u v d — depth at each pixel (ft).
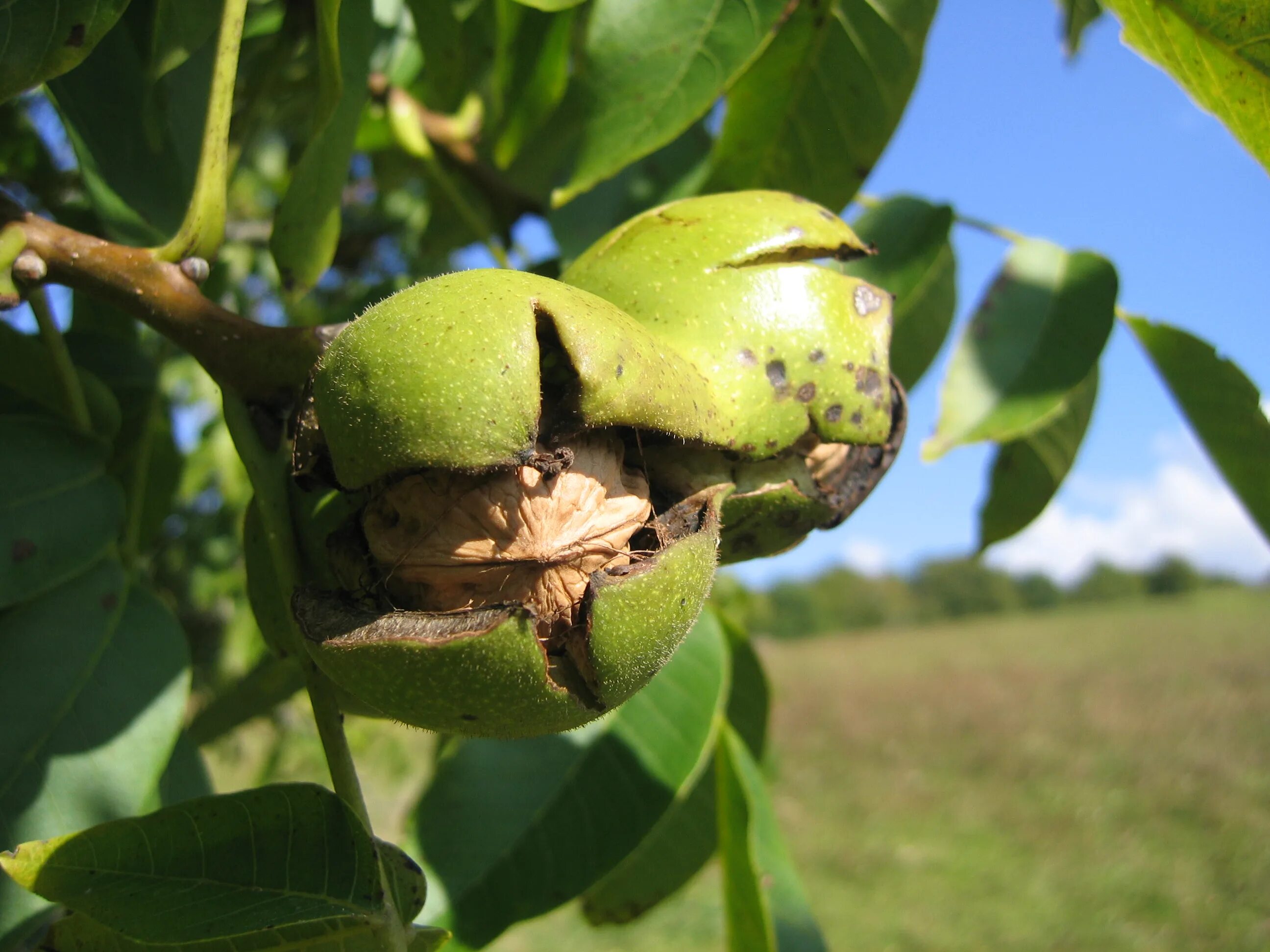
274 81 0.62
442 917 0.51
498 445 0.33
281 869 0.38
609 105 0.53
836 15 0.56
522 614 0.33
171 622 0.47
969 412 0.61
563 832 0.53
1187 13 0.46
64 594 0.45
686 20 0.52
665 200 0.67
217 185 0.42
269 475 0.41
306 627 0.36
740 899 0.60
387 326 0.34
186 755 0.49
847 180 0.61
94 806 0.41
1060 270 0.63
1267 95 0.47
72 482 0.46
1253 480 0.71
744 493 0.43
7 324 0.47
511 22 0.61
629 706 0.56
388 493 0.37
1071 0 0.73
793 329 0.43
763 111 0.59
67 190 0.74
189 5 0.47
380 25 0.70
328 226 0.53
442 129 0.73
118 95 0.55
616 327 0.36
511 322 0.34
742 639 0.70
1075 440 0.75
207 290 0.74
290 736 1.39
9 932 0.39
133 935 0.36
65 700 0.43
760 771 0.74
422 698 0.35
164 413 0.65
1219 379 0.69
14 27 0.39
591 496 0.37
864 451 0.48
